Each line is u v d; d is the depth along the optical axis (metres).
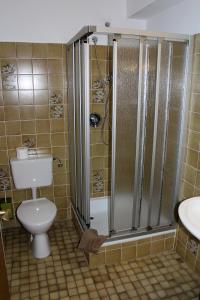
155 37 1.88
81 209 2.51
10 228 2.86
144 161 2.17
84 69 1.91
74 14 2.50
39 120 2.63
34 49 2.45
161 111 2.09
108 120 2.77
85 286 2.05
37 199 2.62
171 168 2.27
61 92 2.62
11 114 2.54
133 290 2.01
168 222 2.41
